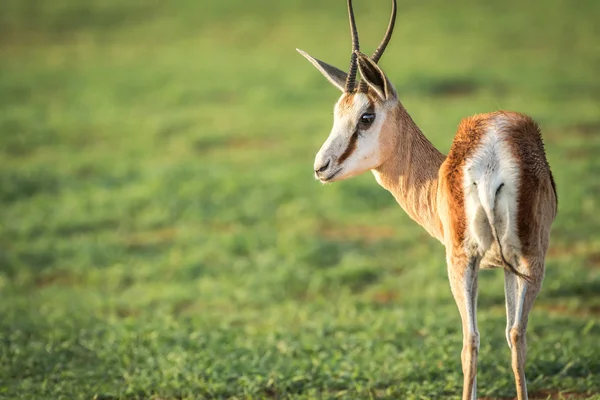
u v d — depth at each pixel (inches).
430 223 770.8
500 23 3693.4
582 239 1414.9
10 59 3400.6
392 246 1453.0
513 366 687.1
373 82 749.9
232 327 1093.1
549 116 2268.7
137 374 903.1
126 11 4163.4
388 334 1017.5
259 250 1455.5
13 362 930.1
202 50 3447.3
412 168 773.9
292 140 2203.5
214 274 1364.4
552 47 3282.5
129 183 1856.5
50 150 2172.7
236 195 1740.9
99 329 1058.7
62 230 1583.4
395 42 3390.7
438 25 3673.7
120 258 1424.7
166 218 1627.7
